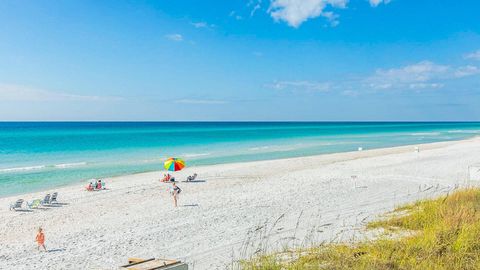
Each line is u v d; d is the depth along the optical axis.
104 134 109.50
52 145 69.06
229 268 10.34
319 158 45.84
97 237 16.14
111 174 35.34
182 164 29.09
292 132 127.06
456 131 135.88
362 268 8.12
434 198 19.16
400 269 8.07
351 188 25.22
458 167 33.34
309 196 22.91
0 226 18.97
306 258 9.48
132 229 17.12
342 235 12.59
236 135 106.06
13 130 140.62
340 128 172.12
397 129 160.00
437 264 8.16
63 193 26.97
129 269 5.79
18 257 13.92
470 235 9.66
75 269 12.26
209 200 23.09
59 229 18.09
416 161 38.94
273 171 35.28
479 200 15.16
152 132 124.88
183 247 13.77
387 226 13.27
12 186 29.98
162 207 21.80
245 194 24.59
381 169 34.16
